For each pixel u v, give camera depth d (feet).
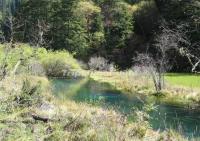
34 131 27.32
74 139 32.81
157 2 264.11
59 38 242.58
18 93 26.32
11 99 23.98
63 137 31.65
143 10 266.16
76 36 248.73
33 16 238.27
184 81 134.10
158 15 254.06
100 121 42.14
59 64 161.58
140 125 43.37
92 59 213.05
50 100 60.75
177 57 186.50
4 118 21.33
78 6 257.96
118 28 264.31
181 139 45.83
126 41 260.83
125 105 86.74
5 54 23.84
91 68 201.46
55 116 39.75
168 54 186.09
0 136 19.75
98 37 260.83
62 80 145.69
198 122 69.05
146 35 261.03
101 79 153.28
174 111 81.20
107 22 270.05
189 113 78.79
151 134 44.75
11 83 26.48
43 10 245.24
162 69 120.16
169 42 113.80
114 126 40.40
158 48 173.58
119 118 46.85
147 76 130.31
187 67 185.68
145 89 115.34
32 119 33.55
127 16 265.95
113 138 34.04
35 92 40.93
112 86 128.36
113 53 257.34
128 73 158.40
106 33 266.16
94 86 127.44
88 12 267.18
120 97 102.17
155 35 234.79
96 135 33.73
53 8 249.96
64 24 246.06
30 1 245.45
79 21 252.21
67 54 174.09
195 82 131.03
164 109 83.66
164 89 111.14
